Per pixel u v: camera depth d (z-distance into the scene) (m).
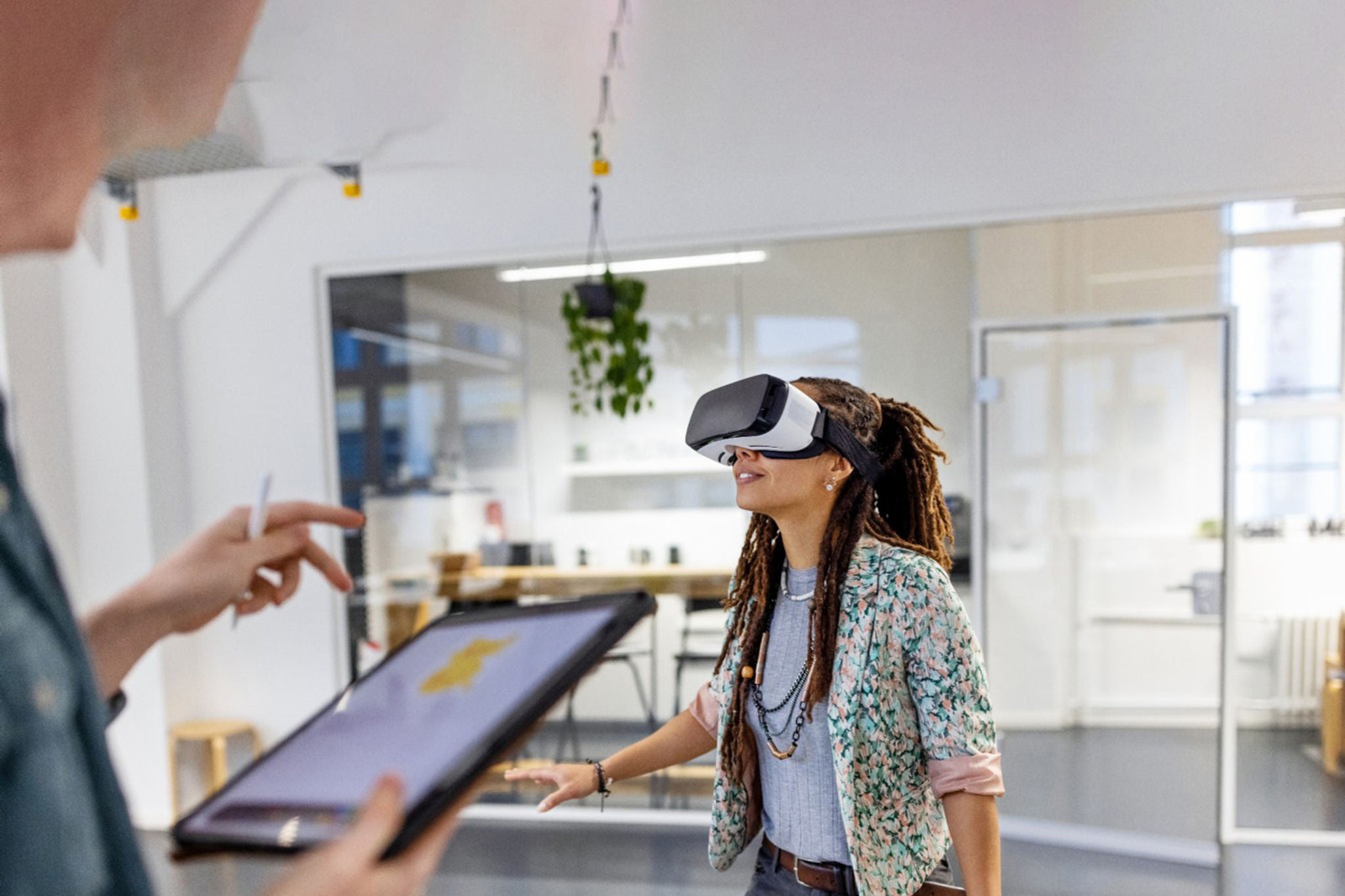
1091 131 3.71
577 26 4.04
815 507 1.48
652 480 4.38
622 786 4.30
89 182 0.33
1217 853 3.76
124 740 4.45
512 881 3.68
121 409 4.38
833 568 1.43
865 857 1.37
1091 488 4.07
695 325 4.34
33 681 0.28
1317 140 3.52
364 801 0.43
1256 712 5.34
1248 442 5.27
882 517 1.60
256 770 0.48
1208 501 3.91
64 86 0.30
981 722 1.35
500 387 4.42
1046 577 4.13
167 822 4.42
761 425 1.38
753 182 4.03
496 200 4.27
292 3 2.72
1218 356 3.86
